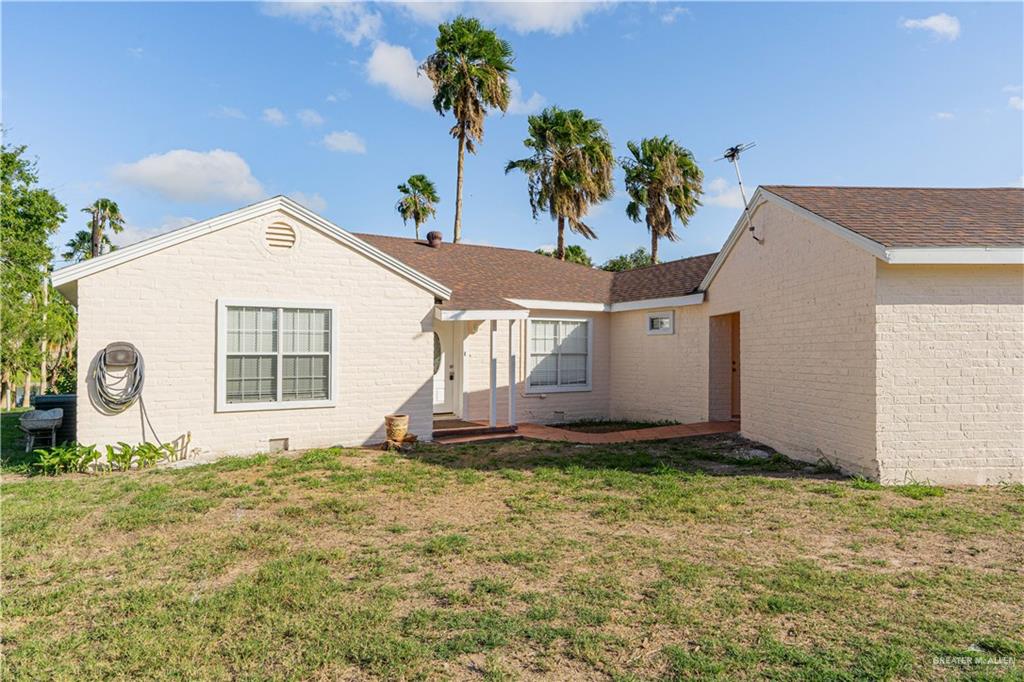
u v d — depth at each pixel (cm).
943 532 544
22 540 532
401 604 394
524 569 457
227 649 331
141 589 419
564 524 581
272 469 834
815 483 745
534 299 1409
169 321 886
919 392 736
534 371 1455
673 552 493
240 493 701
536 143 2762
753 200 1050
